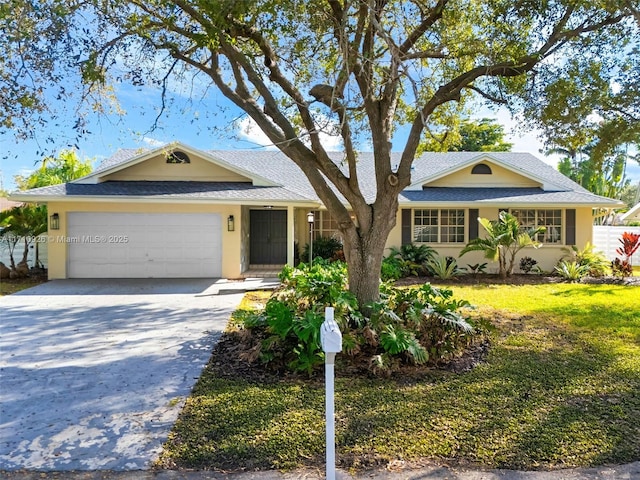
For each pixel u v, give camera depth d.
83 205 13.01
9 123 5.82
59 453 3.35
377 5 6.35
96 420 3.93
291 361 5.29
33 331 7.26
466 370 5.25
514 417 3.95
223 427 3.76
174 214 13.27
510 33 6.65
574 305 9.48
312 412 4.06
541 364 5.47
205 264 13.38
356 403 4.25
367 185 16.05
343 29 5.65
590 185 28.14
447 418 3.93
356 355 5.64
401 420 3.88
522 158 18.69
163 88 7.20
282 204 13.05
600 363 5.52
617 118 7.25
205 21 5.53
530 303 9.74
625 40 6.71
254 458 3.26
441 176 15.52
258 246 16.91
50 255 12.95
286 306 5.89
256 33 6.25
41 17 5.23
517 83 7.40
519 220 15.08
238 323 6.71
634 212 17.09
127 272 13.23
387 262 13.58
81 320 8.07
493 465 3.16
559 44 6.75
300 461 3.22
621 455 3.29
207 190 13.22
